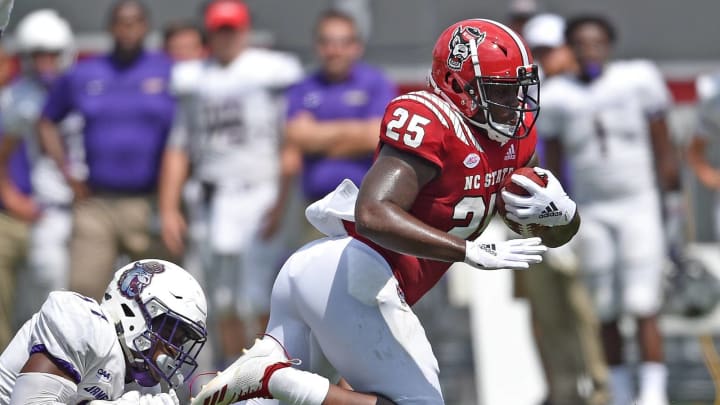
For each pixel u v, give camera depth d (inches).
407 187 598.2
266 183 1104.8
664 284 1166.3
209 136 1101.7
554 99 1049.5
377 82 1059.9
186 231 1111.0
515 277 1099.9
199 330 596.7
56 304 574.9
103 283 1080.8
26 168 1159.0
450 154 605.3
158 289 590.6
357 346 621.9
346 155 1051.3
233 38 1094.4
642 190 1056.2
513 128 613.3
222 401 627.5
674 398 1134.4
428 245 587.5
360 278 619.2
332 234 649.6
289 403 622.8
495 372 1143.6
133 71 1085.1
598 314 1055.0
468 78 604.4
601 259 1051.9
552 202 614.5
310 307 629.0
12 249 1149.7
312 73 1067.9
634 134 1056.8
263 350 632.4
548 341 1067.3
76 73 1091.3
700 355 1184.8
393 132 602.2
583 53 1053.8
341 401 616.4
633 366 1150.3
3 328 1146.0
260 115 1099.9
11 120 1126.4
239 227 1101.7
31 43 1136.8
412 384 622.8
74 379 568.7
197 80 1097.4
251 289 1104.8
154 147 1083.9
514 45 607.5
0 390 589.3
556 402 1067.3
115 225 1080.2
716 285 1162.0
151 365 589.9
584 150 1053.2
